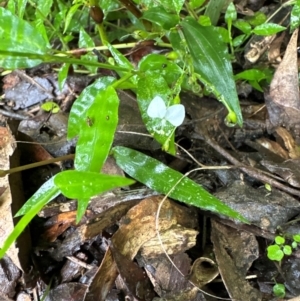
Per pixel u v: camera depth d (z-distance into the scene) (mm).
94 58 199
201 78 171
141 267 159
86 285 164
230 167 173
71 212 171
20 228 119
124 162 161
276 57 210
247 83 207
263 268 163
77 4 188
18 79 228
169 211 161
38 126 207
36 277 166
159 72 171
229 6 203
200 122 192
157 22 181
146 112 161
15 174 173
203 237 168
